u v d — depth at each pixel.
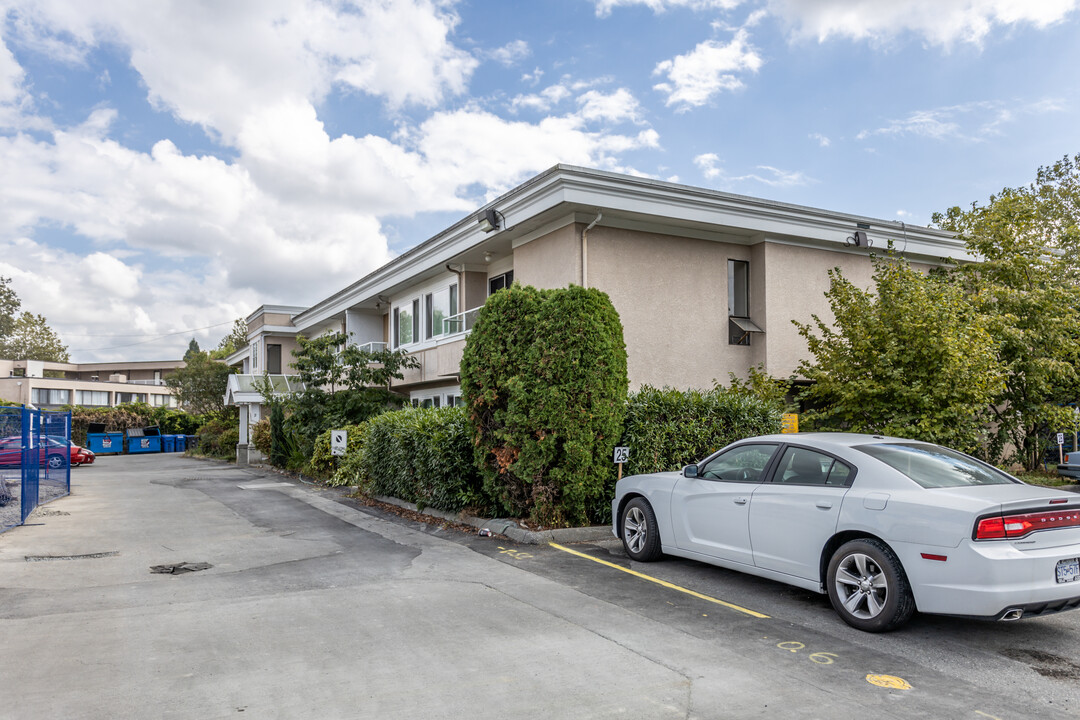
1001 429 16.00
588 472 10.18
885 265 14.35
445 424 11.73
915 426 12.08
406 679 4.70
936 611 5.38
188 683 4.61
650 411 10.98
